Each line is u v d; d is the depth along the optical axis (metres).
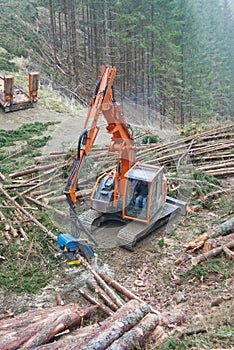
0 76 19.73
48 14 36.34
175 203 8.87
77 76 26.83
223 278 6.93
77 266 7.54
